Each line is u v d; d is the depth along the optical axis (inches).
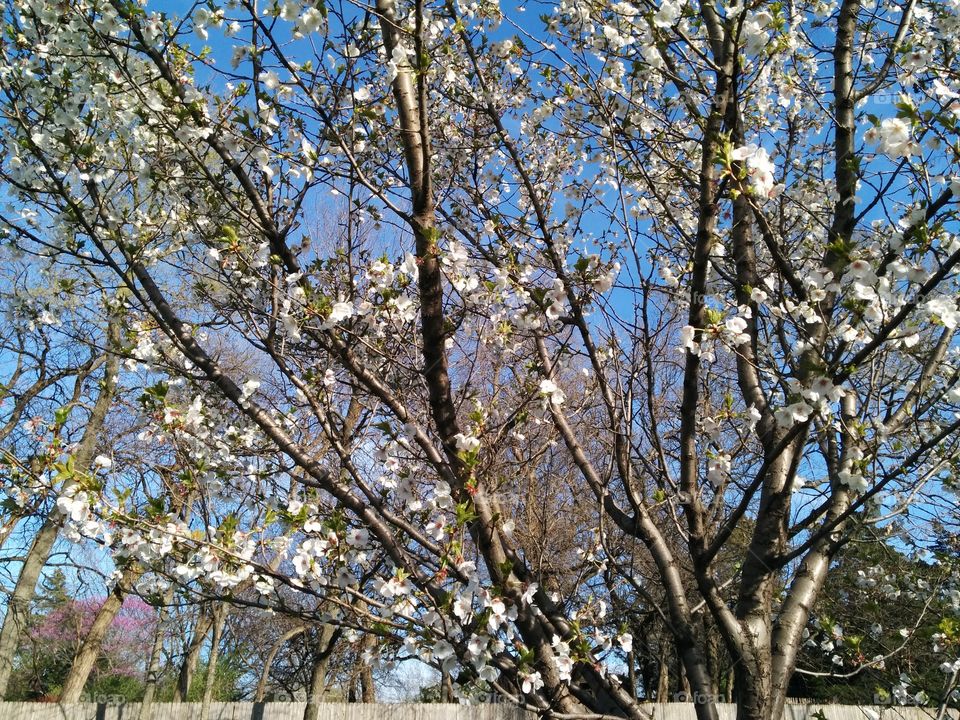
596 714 111.9
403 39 133.5
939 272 95.8
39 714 332.2
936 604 192.9
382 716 345.4
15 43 146.6
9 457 122.8
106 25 124.9
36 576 430.6
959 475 149.2
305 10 123.6
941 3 158.7
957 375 130.7
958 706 174.4
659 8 130.7
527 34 145.2
